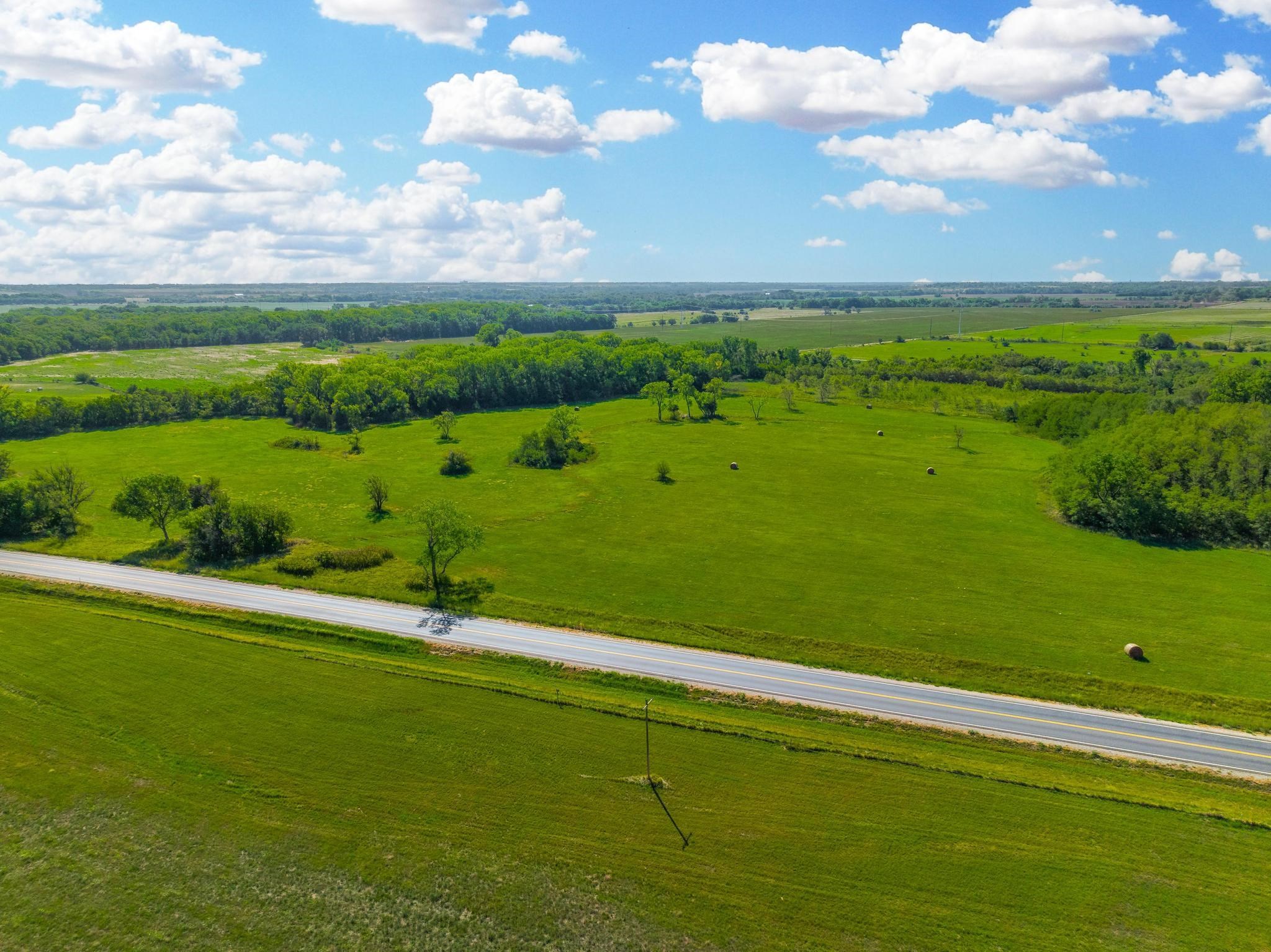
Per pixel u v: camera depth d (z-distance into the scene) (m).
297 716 65.06
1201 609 88.31
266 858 50.16
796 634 81.31
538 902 47.06
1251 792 58.81
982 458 160.38
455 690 69.50
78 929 44.69
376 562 98.62
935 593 92.19
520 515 121.38
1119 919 46.34
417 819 53.72
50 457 153.25
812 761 60.78
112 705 65.94
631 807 55.22
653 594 91.06
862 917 46.41
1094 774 60.69
